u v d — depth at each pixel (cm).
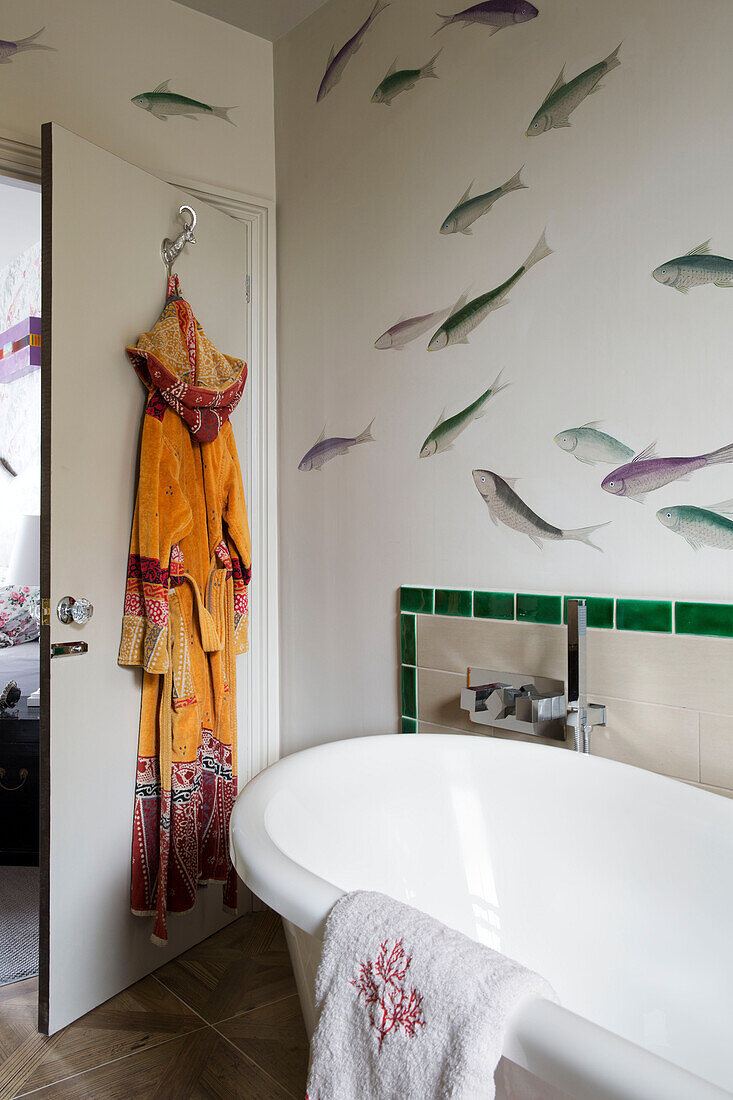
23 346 398
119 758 186
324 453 220
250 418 232
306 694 227
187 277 205
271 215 235
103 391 181
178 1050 164
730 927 119
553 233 166
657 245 149
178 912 192
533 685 165
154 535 182
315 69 224
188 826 193
